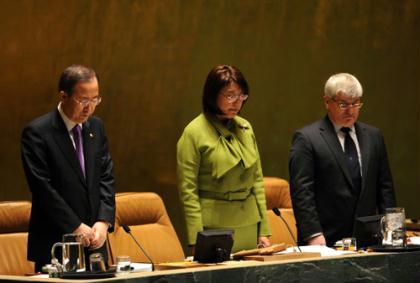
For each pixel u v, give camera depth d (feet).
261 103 53.93
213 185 36.40
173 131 50.70
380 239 35.50
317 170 37.81
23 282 26.25
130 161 49.11
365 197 37.86
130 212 41.01
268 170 54.19
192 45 51.31
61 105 33.68
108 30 48.29
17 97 45.55
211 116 36.78
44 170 33.12
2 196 45.11
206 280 27.86
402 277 33.30
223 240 30.99
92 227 33.63
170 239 41.96
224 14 52.47
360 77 56.75
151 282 26.50
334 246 36.58
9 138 45.37
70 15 47.03
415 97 57.88
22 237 38.32
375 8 57.16
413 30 57.72
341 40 56.24
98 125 34.88
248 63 53.42
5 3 45.14
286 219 48.08
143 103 49.60
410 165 57.88
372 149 38.34
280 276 29.89
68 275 26.45
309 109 55.36
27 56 45.80
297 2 54.95
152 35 49.85
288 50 54.70
